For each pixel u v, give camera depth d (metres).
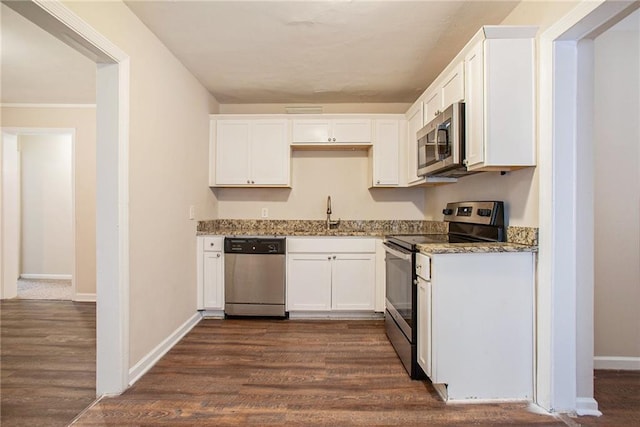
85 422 1.63
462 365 1.83
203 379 2.06
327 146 3.63
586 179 1.72
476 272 1.82
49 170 4.91
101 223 1.90
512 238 2.00
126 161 1.95
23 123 3.85
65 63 2.75
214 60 2.72
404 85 3.28
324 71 2.95
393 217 3.88
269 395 1.88
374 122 3.51
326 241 3.24
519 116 1.80
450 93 2.24
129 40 2.01
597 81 2.13
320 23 2.19
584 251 1.74
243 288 3.24
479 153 1.86
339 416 1.69
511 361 1.84
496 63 1.79
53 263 4.93
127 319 1.96
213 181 3.54
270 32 2.30
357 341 2.68
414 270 2.07
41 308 3.58
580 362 1.75
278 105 3.86
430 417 1.69
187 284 2.94
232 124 3.53
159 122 2.39
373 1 1.96
